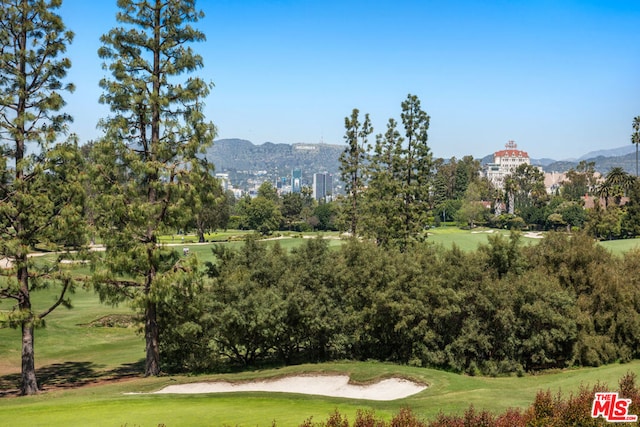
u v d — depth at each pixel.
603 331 30.19
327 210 146.12
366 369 25.50
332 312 29.39
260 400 19.36
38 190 25.30
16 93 24.69
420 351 29.02
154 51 28.27
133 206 26.36
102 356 33.78
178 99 28.30
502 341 28.45
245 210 142.88
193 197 27.62
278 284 29.28
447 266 29.78
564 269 31.17
